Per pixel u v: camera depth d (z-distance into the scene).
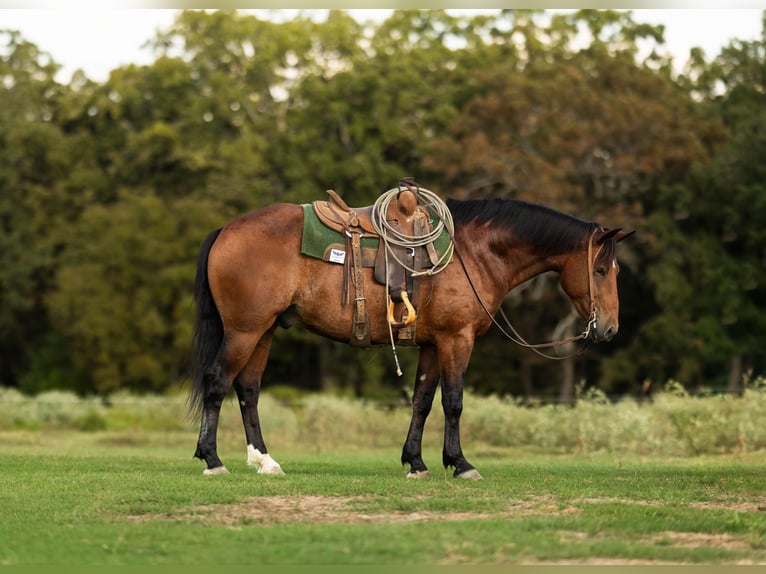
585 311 10.19
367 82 37.56
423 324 9.87
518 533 7.16
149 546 6.90
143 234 37.59
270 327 10.18
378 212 9.91
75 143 43.47
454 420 9.88
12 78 46.19
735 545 7.05
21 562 6.54
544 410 19.44
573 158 33.91
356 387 37.50
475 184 34.69
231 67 42.22
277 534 7.13
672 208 35.59
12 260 41.75
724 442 17.05
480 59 40.44
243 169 37.50
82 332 37.84
